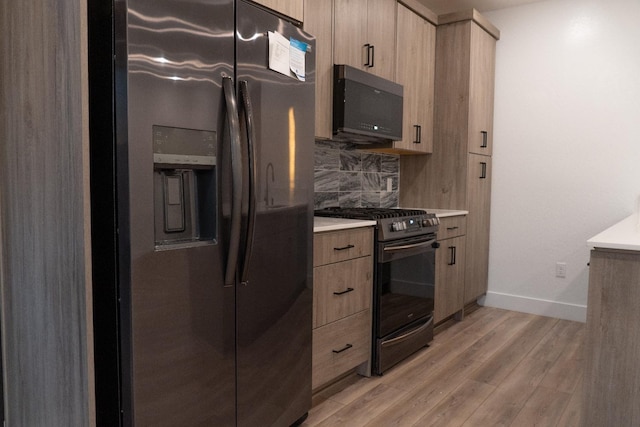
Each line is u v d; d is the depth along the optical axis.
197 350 1.59
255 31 1.76
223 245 1.66
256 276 1.81
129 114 1.35
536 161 4.05
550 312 4.01
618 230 2.25
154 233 1.46
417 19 3.59
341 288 2.47
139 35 1.36
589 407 1.90
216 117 1.61
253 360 1.83
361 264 2.62
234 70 1.67
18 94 1.59
